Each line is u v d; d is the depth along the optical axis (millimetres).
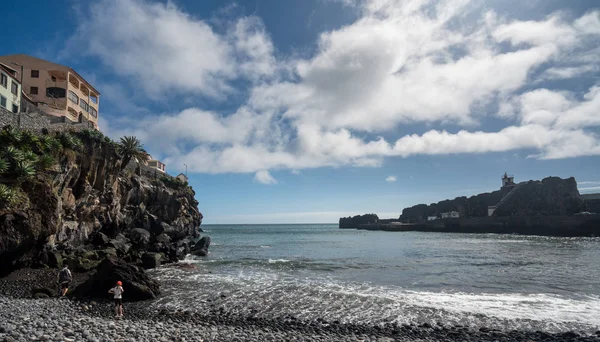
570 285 26875
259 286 25969
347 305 20578
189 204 89875
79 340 11977
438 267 37125
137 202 59219
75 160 37781
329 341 14125
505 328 16750
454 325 17094
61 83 55438
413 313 19031
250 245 75375
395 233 151000
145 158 53156
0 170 24875
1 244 23344
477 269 35594
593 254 51031
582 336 15602
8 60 54438
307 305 20516
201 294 23016
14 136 29422
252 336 14289
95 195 42531
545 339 15297
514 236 113375
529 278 30047
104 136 43250
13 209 24359
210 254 53219
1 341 10969
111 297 20828
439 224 161375
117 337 12680
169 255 42156
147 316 17359
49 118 40594
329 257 48250
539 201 132125
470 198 171500
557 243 76875
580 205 121562
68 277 21422
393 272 33625
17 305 17422
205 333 14344
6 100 34938
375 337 15086
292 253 55000
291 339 14039
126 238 49250
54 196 28188
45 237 27422
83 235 39906
